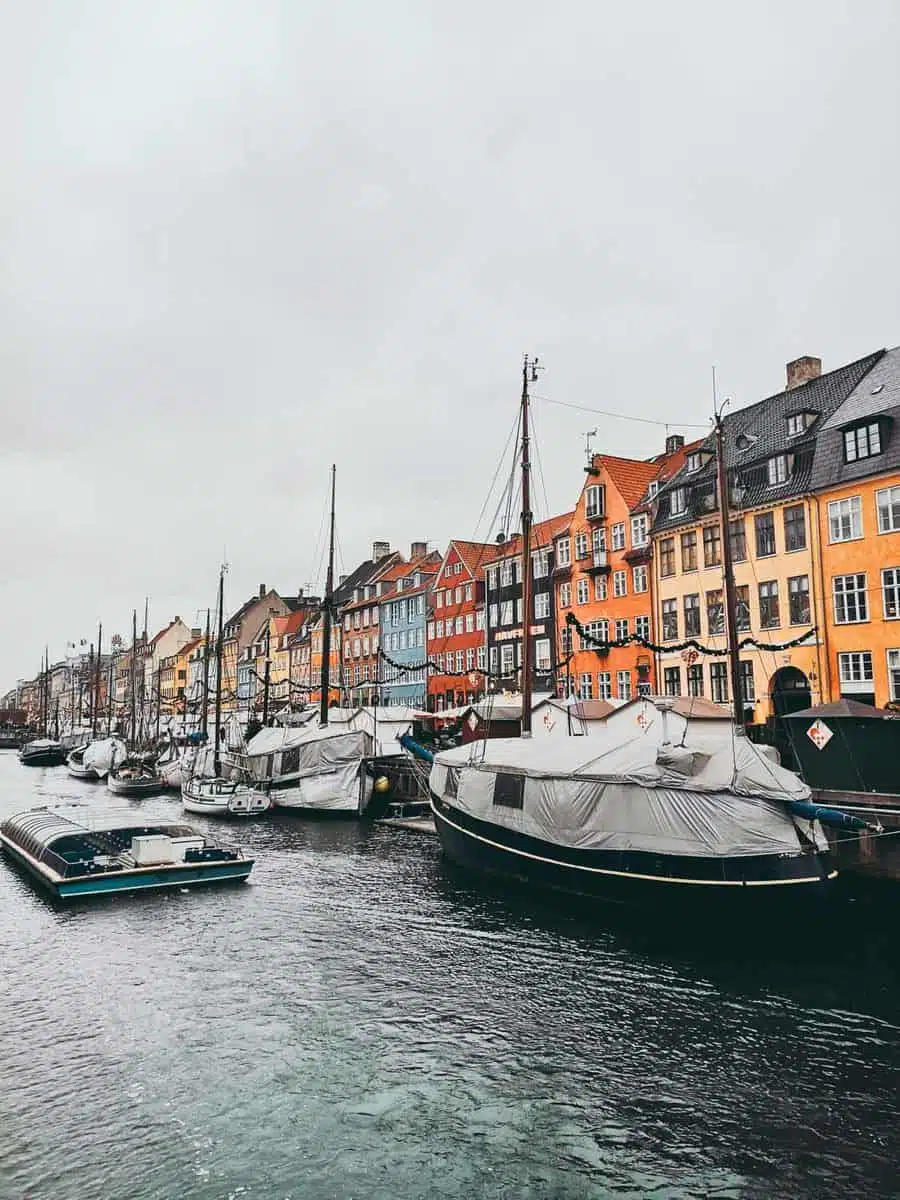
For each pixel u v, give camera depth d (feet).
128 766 200.03
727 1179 30.78
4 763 301.22
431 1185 30.53
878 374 119.44
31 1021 45.32
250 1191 30.17
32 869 81.87
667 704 76.33
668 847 59.00
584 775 64.75
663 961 54.08
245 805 122.83
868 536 108.78
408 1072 38.93
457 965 53.47
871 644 107.76
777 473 121.80
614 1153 32.40
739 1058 40.04
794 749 87.35
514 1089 37.29
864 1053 40.45
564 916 64.85
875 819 69.62
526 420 95.66
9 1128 34.40
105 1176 31.04
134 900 71.31
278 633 343.67
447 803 81.00
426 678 227.61
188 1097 36.83
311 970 52.85
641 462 165.58
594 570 158.81
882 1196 29.76
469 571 209.56
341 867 84.74
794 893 55.06
